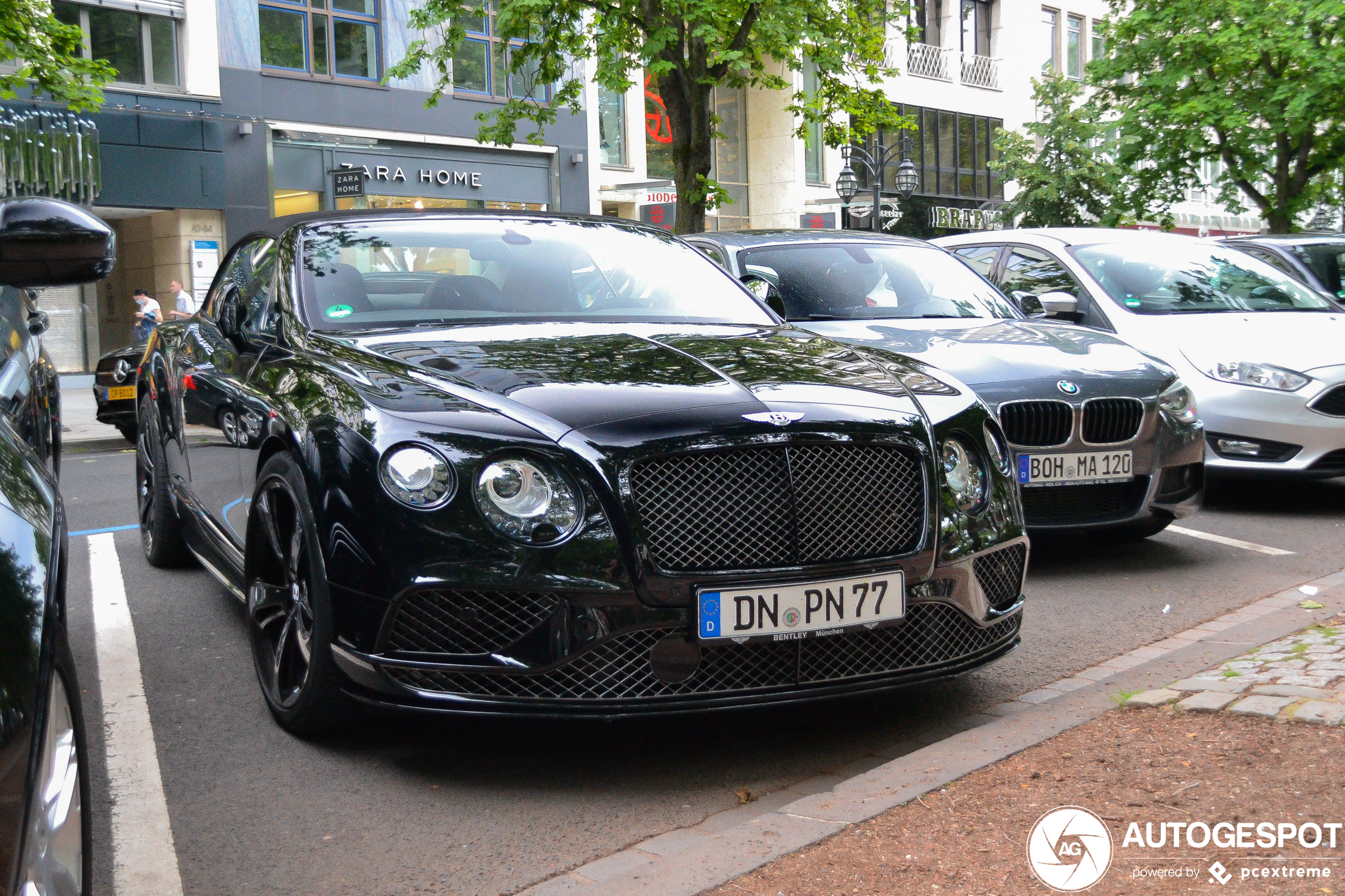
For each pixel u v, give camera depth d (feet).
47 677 5.67
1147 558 20.68
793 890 8.49
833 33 55.36
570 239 16.40
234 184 72.59
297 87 74.90
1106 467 18.86
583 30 68.59
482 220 16.43
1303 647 13.47
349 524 10.85
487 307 14.62
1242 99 67.00
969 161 118.42
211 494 15.66
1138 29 70.03
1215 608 17.20
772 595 10.73
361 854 9.80
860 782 10.38
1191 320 25.23
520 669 10.42
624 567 10.45
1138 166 76.13
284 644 12.34
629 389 11.44
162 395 18.86
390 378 11.78
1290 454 23.47
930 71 114.32
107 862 9.66
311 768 11.64
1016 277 27.84
